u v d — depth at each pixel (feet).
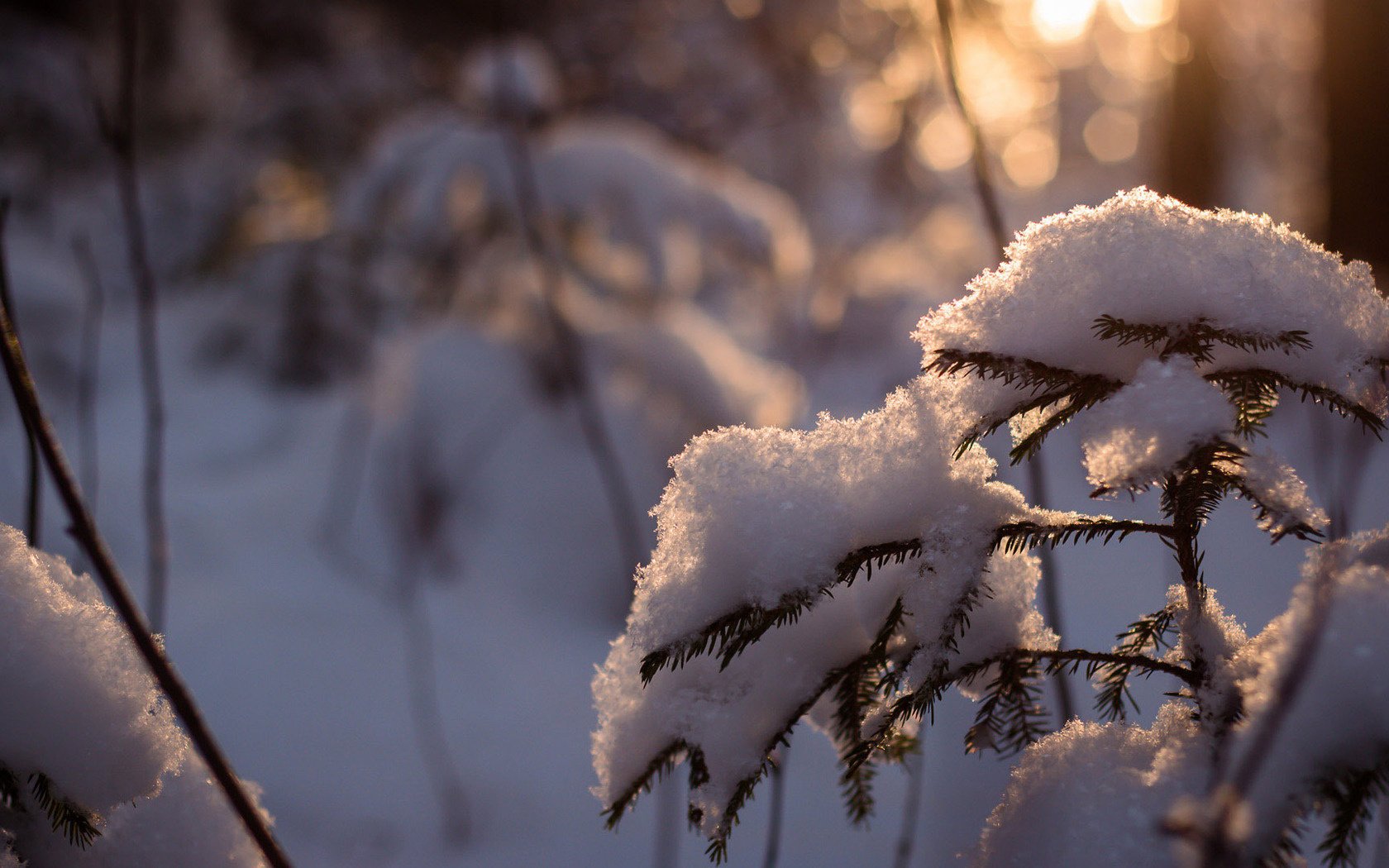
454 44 31.89
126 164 6.35
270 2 32.50
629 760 2.98
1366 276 2.79
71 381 22.04
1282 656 2.38
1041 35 17.97
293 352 21.77
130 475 18.92
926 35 9.05
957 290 18.98
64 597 3.07
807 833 8.50
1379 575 2.42
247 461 19.81
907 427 2.96
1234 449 2.25
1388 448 9.32
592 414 9.62
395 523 14.92
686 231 16.72
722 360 15.55
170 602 13.92
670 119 30.01
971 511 2.81
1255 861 2.17
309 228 20.21
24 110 27.37
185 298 24.85
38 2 30.07
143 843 3.15
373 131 28.71
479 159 16.52
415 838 9.34
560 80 28.09
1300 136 24.76
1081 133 41.34
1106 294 2.66
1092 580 10.43
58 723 2.85
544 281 10.18
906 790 9.09
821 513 2.84
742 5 30.66
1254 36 24.41
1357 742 2.21
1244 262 2.63
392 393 16.24
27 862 3.03
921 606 2.75
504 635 13.32
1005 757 2.92
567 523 14.29
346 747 10.61
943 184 27.40
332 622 13.16
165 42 31.27
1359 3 12.25
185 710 2.88
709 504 2.89
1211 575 9.22
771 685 2.94
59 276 24.07
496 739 10.90
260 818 2.95
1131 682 7.38
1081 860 2.50
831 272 19.69
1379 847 2.74
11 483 14.87
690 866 8.28
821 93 30.35
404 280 16.76
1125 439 2.33
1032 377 2.68
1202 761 2.57
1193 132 16.81
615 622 13.94
